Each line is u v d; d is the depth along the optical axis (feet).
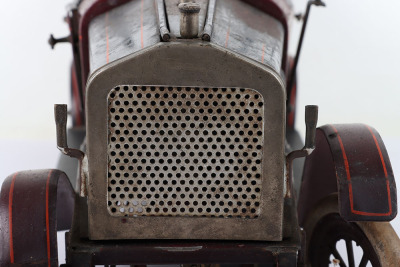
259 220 7.34
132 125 6.98
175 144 7.06
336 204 8.81
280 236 7.39
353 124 8.33
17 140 18.19
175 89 6.84
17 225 7.03
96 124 6.95
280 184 7.20
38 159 16.61
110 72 6.76
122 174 7.17
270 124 6.97
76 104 12.82
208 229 7.40
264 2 9.45
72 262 7.33
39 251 7.00
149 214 7.34
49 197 7.25
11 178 7.52
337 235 8.91
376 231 7.94
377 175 7.57
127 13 8.78
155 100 6.89
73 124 12.87
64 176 7.85
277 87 6.84
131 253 7.43
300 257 7.63
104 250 7.35
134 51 6.86
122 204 7.29
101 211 7.29
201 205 7.31
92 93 6.84
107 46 7.89
